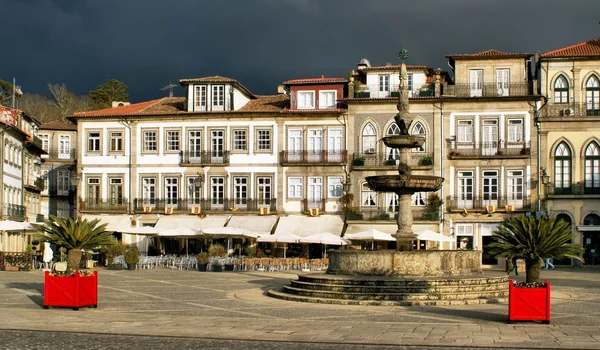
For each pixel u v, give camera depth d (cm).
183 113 5866
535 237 2933
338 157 5675
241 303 2541
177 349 1600
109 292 2962
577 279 3875
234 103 5906
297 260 4756
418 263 2758
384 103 5638
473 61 5600
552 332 1812
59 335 1802
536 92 5466
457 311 2266
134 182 5928
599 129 5397
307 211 5691
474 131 5541
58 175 7394
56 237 2850
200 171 5859
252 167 5797
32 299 2648
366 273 2775
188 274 4219
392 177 2962
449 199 5534
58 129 7450
